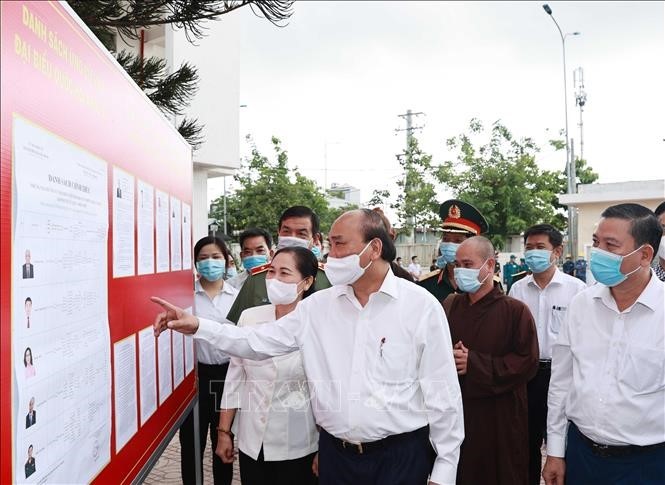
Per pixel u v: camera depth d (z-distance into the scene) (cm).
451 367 196
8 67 108
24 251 113
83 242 144
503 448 271
